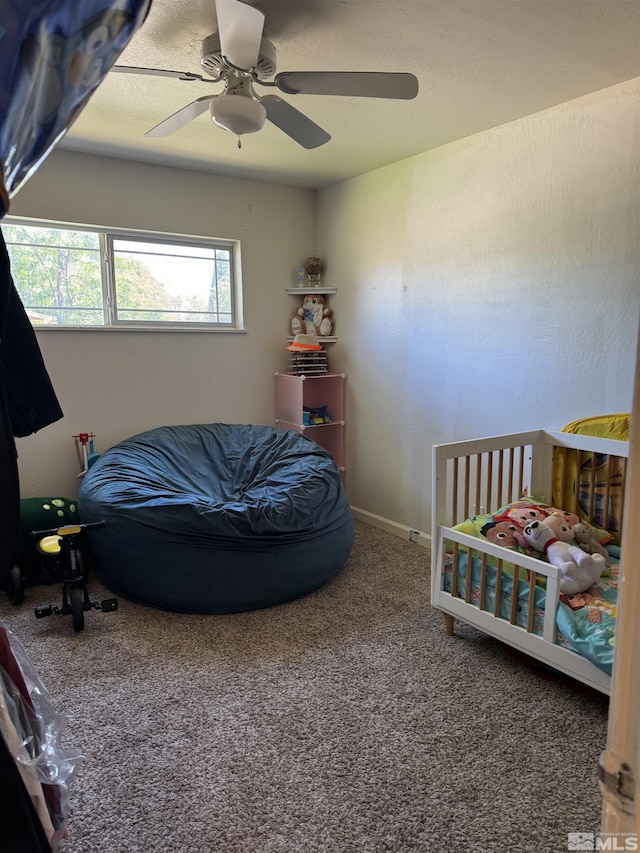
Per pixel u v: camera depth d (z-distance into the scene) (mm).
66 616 2469
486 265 2785
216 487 3168
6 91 766
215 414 3730
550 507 2365
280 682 2004
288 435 3467
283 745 1691
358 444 3807
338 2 1600
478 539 2104
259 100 1831
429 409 3221
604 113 2219
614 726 495
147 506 2498
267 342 3885
